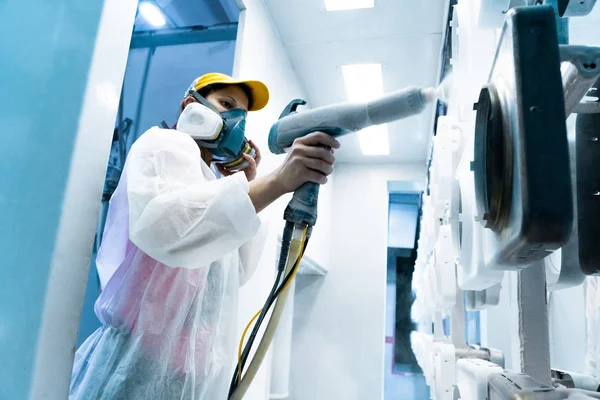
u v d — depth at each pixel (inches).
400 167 167.0
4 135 34.7
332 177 171.2
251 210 32.0
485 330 68.6
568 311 47.0
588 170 21.9
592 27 33.5
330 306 159.9
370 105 33.9
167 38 96.7
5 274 32.4
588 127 22.0
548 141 15.0
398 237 183.5
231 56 91.9
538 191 14.7
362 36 101.3
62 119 34.2
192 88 48.3
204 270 38.1
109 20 36.9
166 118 95.2
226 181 32.3
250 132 84.7
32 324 30.9
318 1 91.9
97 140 35.3
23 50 35.9
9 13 36.4
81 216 33.7
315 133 35.1
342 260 163.0
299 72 117.6
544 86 15.4
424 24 95.0
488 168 19.1
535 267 26.5
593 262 21.7
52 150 33.8
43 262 31.8
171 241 31.3
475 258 25.6
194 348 37.1
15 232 33.0
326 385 152.8
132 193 33.3
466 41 45.8
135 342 34.9
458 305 54.0
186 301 36.6
